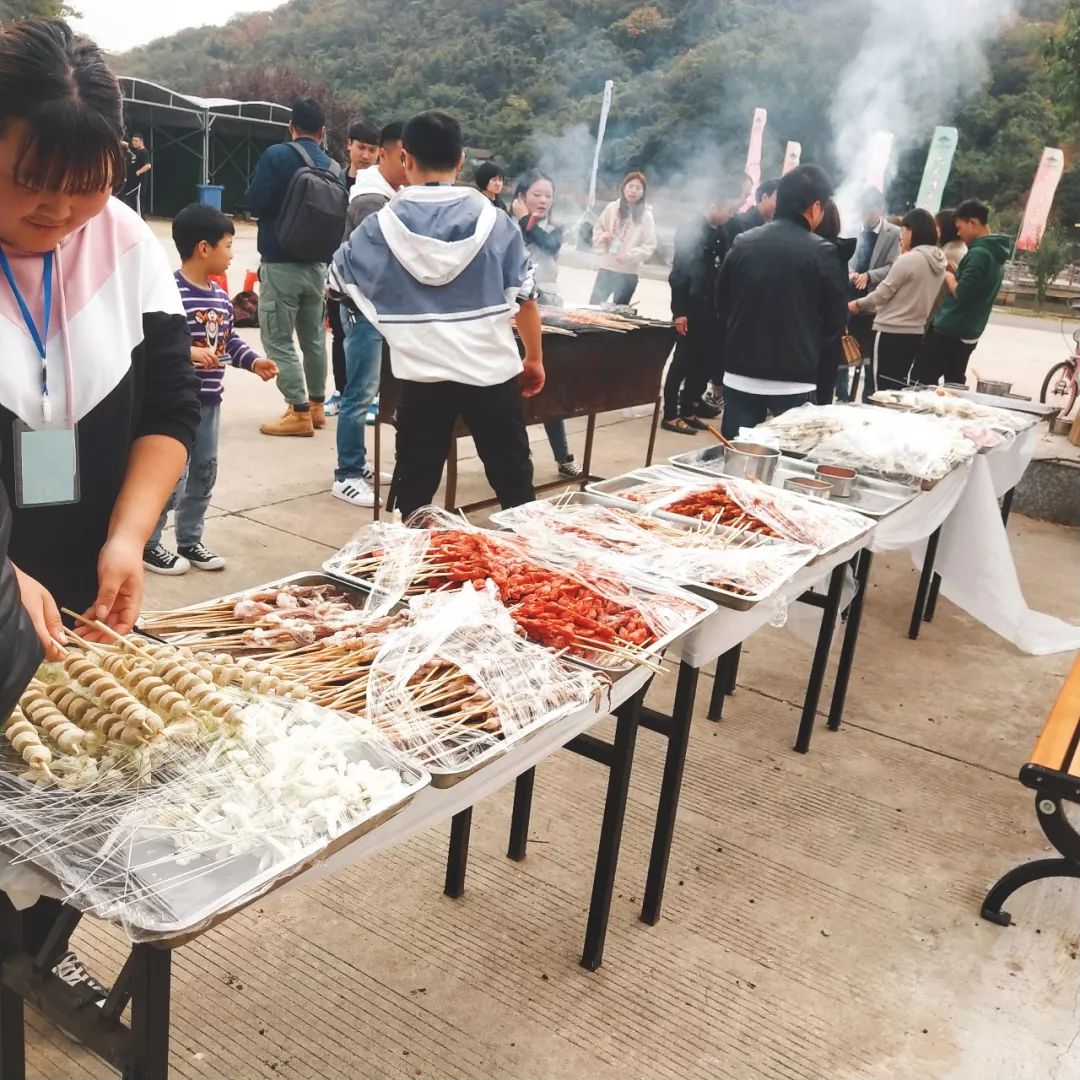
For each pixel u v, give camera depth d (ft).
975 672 12.92
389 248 10.94
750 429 12.03
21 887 3.57
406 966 7.09
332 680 5.04
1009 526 19.54
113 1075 5.92
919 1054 6.74
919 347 22.26
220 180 87.56
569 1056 6.46
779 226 13.66
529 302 11.48
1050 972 7.65
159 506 5.25
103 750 3.94
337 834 3.69
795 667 12.60
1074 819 9.53
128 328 5.08
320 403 20.57
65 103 3.78
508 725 4.82
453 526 7.22
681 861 8.55
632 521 8.34
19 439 4.76
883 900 8.31
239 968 6.92
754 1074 6.45
